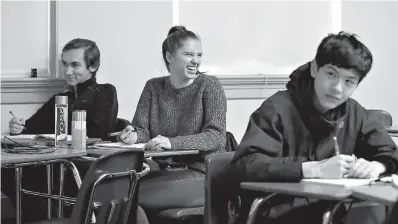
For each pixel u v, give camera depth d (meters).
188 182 2.85
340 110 2.15
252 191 2.08
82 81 3.84
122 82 4.34
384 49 4.92
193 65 3.14
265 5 4.73
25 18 4.21
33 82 4.16
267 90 4.68
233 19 4.66
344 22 4.85
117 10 4.32
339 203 1.75
